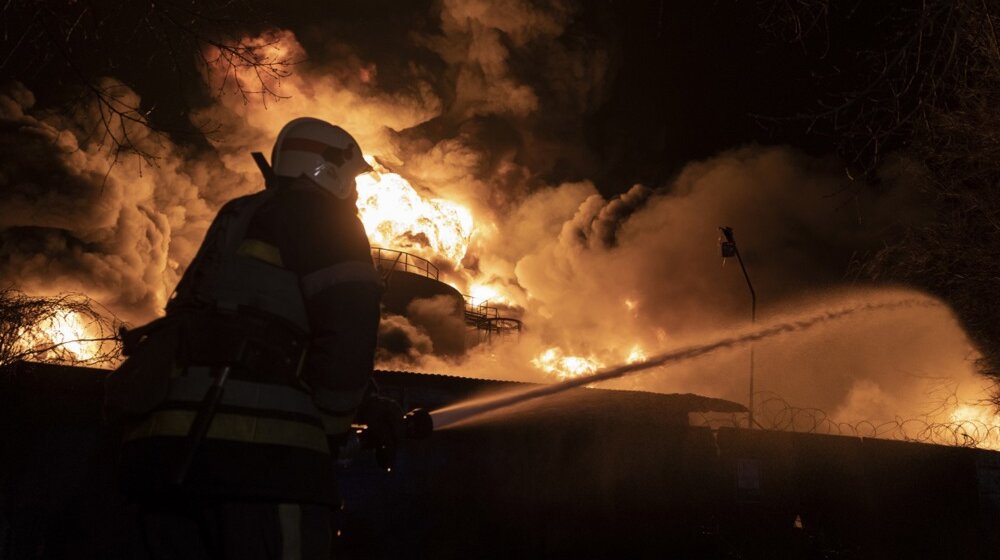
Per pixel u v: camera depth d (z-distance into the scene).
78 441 4.51
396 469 6.18
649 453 8.01
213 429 1.99
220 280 2.14
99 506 4.49
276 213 2.20
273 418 2.04
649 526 7.79
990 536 9.22
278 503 2.06
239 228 2.19
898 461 9.04
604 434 7.71
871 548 8.58
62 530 4.38
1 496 4.24
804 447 8.69
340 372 2.08
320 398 2.10
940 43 4.76
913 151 9.83
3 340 4.52
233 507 2.01
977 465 9.38
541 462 7.23
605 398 8.58
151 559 2.18
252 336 2.07
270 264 2.16
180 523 2.14
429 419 2.77
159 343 2.15
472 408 3.79
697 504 8.16
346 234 2.21
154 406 2.04
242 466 1.98
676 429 8.26
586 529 7.38
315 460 2.10
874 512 8.77
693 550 7.96
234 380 2.04
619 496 7.68
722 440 8.45
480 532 6.61
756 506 8.37
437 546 6.30
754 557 7.78
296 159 2.40
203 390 2.03
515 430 7.12
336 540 5.71
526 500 7.03
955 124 8.91
